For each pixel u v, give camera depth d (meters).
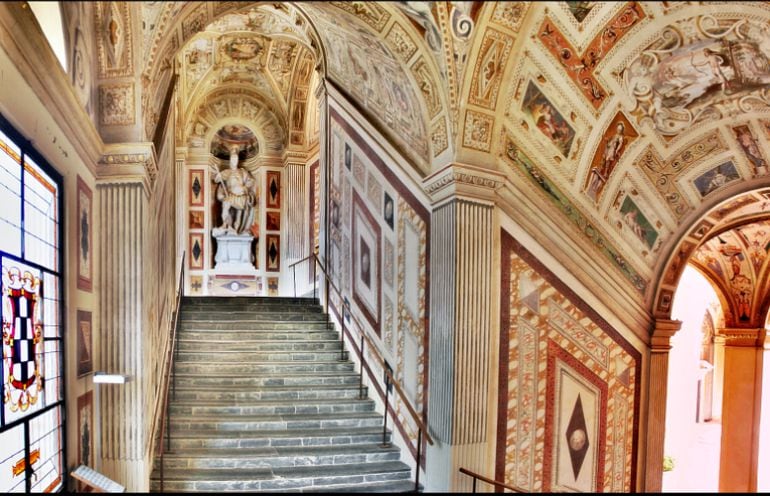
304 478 7.59
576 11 7.07
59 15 4.89
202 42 14.10
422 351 8.27
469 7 6.79
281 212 17.03
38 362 5.16
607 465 8.91
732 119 8.20
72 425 5.49
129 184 6.38
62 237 5.36
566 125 8.11
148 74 6.36
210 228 16.67
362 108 10.56
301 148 16.83
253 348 10.77
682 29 7.15
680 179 9.07
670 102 8.09
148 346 6.78
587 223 8.73
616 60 7.65
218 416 8.91
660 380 9.50
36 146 4.68
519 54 7.39
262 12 12.16
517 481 7.96
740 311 13.11
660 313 9.64
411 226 8.70
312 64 15.47
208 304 12.23
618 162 8.61
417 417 7.89
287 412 9.25
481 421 7.62
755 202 9.67
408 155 8.93
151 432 7.22
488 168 7.79
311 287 15.90
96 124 6.24
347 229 11.23
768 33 6.76
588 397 8.74
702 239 9.96
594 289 8.87
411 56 7.73
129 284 6.38
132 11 5.81
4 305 5.16
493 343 7.81
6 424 5.02
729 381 13.27
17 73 4.33
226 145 17.09
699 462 17.14
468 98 7.48
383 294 9.59
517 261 8.09
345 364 10.55
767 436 13.76
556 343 8.42
